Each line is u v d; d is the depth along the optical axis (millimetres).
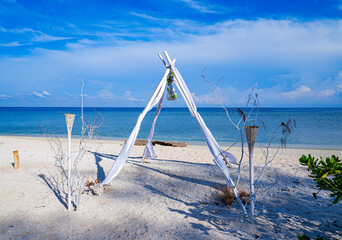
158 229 3838
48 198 5023
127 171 7297
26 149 11266
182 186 6012
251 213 4020
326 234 3615
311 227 3855
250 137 3873
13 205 4660
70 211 4461
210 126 34312
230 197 5066
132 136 6082
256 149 13688
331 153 11875
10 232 3674
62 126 33219
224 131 26703
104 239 3523
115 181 6332
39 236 3572
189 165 8227
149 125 36719
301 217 4234
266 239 3490
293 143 16891
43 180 6129
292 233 3666
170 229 3834
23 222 4008
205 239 3508
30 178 6254
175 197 5297
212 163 8766
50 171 7012
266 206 4758
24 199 4953
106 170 7348
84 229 3824
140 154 10492
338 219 4121
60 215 4297
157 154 10602
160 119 54500
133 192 5586
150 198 5230
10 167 7430
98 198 5156
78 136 20625
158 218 4250
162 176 6844
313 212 4430
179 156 10180
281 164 8523
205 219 4211
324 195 5328
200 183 6234
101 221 4121
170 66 6652
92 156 9414
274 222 4051
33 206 4633
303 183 6227
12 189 5473
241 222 4078
